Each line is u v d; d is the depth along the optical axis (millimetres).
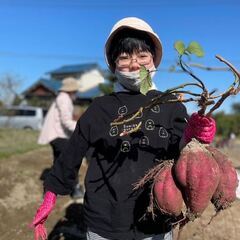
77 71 52031
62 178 2939
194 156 2244
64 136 6363
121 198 2713
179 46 2283
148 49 2793
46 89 47469
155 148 2738
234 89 2281
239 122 32250
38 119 28266
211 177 2207
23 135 18969
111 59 2910
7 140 16156
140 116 2750
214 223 5031
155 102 2500
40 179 7367
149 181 2623
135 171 2719
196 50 2277
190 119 2469
